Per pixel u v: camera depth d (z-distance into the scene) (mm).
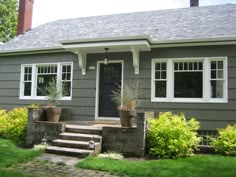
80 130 7871
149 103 9359
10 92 11750
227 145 7246
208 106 8766
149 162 6246
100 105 10172
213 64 8953
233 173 5402
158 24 10914
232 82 8594
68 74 10852
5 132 9133
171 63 9289
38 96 11258
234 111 8500
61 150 6973
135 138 7141
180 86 9242
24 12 14266
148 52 9570
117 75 10031
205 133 8789
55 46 10664
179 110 9039
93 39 9078
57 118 8789
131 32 10414
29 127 8359
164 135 7180
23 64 11641
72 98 10516
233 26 9258
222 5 11883
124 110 7383
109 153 7047
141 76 9562
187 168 5723
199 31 9391
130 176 5301
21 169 5617
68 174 5336
